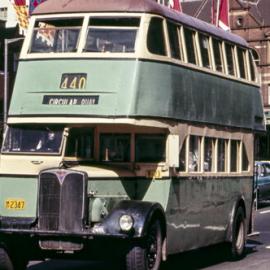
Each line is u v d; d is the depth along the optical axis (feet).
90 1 48.19
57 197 43.68
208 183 55.11
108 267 55.77
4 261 45.55
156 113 46.73
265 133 68.74
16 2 127.75
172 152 48.16
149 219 43.88
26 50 48.26
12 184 44.88
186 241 51.24
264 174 119.55
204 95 54.24
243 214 62.49
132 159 48.42
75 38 47.52
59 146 46.09
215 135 56.34
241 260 60.13
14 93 47.75
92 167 45.93
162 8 49.08
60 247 43.80
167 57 48.29
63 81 46.68
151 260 45.52
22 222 43.98
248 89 64.08
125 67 46.06
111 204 45.44
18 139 46.75
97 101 45.73
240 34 285.23
